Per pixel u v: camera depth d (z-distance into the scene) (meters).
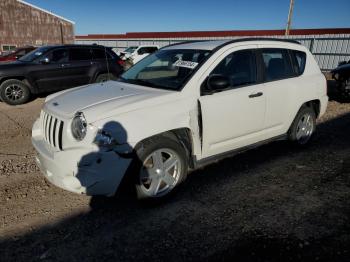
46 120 3.24
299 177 4.04
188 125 3.30
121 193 3.57
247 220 3.08
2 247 2.70
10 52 15.44
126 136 2.87
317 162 4.52
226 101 3.58
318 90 4.86
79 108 3.04
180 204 3.37
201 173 4.13
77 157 2.76
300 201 3.45
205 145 3.54
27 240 2.79
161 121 3.09
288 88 4.33
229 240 2.79
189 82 3.38
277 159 4.61
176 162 3.35
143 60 4.48
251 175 4.07
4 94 8.31
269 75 4.18
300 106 4.62
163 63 3.95
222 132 3.65
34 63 8.61
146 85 3.68
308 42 19.05
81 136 2.81
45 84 8.81
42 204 3.37
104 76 9.88
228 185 3.80
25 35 26.97
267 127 4.22
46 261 2.54
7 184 3.78
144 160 3.05
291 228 2.95
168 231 2.92
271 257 2.57
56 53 8.98
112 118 2.86
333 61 18.22
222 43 3.85
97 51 9.79
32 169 4.21
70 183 2.83
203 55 3.67
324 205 3.37
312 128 5.03
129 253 2.63
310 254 2.60
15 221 3.07
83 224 3.02
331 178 4.02
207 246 2.71
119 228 2.96
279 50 4.40
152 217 3.14
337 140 5.55
